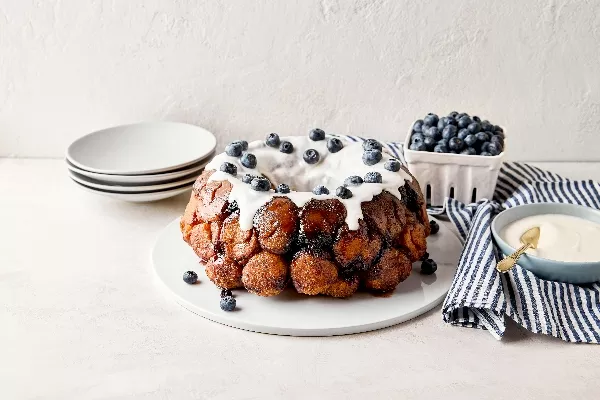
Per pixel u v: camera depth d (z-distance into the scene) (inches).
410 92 55.7
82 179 51.5
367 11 54.0
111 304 44.3
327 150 47.4
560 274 43.7
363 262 43.2
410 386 39.6
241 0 54.1
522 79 55.1
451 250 48.0
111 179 50.7
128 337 42.2
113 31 55.1
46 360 40.8
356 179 43.9
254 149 47.0
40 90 56.6
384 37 54.5
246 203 43.2
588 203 50.4
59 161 58.3
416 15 53.9
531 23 53.8
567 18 53.6
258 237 42.9
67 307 44.1
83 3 54.6
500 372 40.3
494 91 55.4
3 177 56.0
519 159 57.2
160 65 55.8
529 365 40.8
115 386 39.5
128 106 56.9
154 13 54.6
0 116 57.2
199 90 56.2
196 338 42.2
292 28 54.6
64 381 39.8
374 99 56.0
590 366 40.7
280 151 47.2
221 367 40.5
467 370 40.4
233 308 43.2
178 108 56.7
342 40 54.7
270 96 56.2
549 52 54.4
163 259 47.1
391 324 42.9
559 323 42.5
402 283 45.3
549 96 55.5
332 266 43.0
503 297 42.4
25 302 44.4
